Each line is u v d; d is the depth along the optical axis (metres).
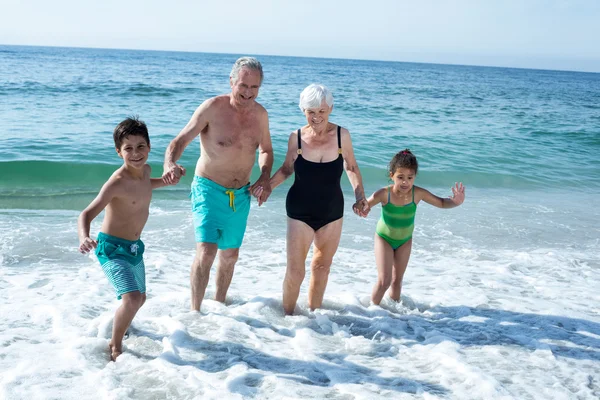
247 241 7.16
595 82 113.38
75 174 10.84
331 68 104.38
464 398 3.45
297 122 18.80
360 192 4.74
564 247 7.63
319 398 3.38
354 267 6.37
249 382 3.54
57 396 3.26
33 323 4.40
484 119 24.33
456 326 4.71
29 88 26.25
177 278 5.74
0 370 3.57
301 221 4.50
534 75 149.50
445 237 7.79
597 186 12.19
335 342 4.28
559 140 18.50
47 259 6.19
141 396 3.33
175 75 49.91
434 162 13.69
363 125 19.89
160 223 7.77
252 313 4.73
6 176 10.54
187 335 4.20
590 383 3.75
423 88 49.50
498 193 11.06
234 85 4.41
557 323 4.86
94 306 4.82
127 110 19.97
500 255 7.11
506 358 4.08
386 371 3.81
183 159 11.98
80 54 124.81
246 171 4.63
